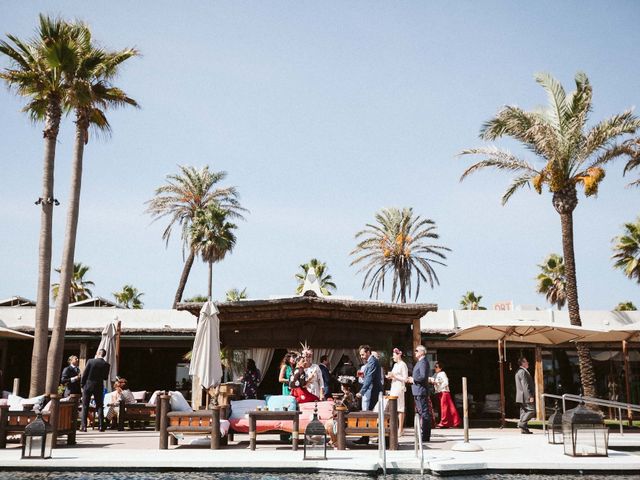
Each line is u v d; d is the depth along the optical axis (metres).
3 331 19.88
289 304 16.98
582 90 22.44
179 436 11.42
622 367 25.88
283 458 9.10
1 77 19.39
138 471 8.68
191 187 45.34
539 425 18.56
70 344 24.72
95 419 16.75
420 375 11.94
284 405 11.23
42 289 18.69
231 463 8.69
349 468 8.38
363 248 50.81
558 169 22.36
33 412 10.70
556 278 50.78
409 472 8.59
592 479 8.36
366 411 10.80
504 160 23.42
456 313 25.31
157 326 25.19
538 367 19.61
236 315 17.95
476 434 14.17
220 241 42.12
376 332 18.25
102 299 38.06
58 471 8.67
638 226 36.28
